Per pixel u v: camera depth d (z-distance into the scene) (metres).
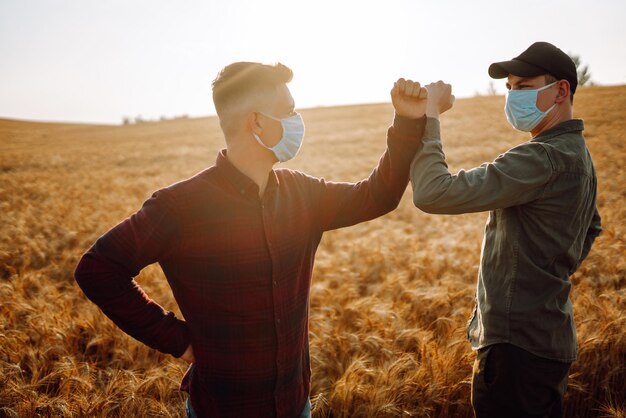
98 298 1.42
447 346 3.34
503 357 1.86
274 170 1.71
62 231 8.78
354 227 9.05
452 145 23.41
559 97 1.87
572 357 1.92
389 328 3.85
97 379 3.42
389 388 2.99
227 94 1.52
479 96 51.06
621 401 3.17
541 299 1.80
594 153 16.80
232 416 1.62
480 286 2.04
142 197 13.70
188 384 1.71
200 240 1.49
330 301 4.69
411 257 6.30
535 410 1.88
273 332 1.58
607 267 5.27
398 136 1.71
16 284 5.30
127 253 1.41
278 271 1.57
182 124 58.06
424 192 1.67
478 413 2.01
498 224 1.91
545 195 1.73
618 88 41.81
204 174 1.54
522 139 23.81
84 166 24.84
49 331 3.90
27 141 45.81
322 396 2.99
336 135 34.12
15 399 2.97
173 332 1.56
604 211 8.29
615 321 3.46
